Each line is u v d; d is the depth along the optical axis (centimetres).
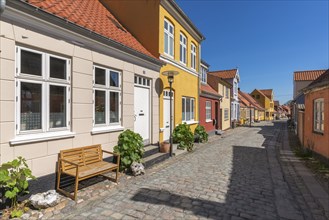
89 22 614
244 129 2448
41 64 446
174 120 1034
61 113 491
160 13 878
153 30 880
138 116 784
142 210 409
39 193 421
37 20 423
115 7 955
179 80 1077
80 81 525
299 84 2388
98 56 577
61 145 482
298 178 634
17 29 396
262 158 895
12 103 394
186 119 1205
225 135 1755
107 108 623
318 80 919
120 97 675
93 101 571
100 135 591
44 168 447
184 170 687
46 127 455
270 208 431
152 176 617
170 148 859
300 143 1286
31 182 423
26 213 379
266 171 698
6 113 385
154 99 862
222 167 734
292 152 1050
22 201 409
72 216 382
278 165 782
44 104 452
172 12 970
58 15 476
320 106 881
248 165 771
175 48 1026
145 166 691
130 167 621
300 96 1825
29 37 415
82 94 532
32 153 425
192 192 502
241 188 538
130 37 837
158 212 403
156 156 772
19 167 396
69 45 495
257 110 4762
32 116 432
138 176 611
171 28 1005
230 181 588
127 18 930
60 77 488
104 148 606
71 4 652
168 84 961
